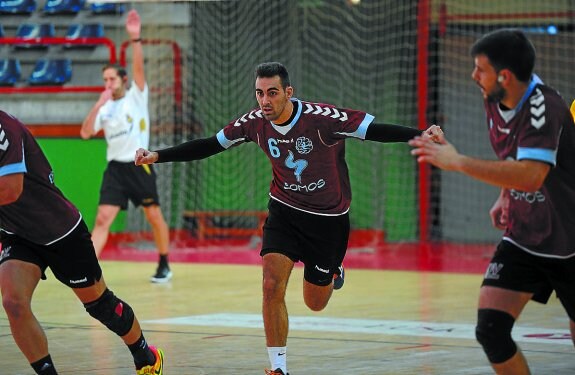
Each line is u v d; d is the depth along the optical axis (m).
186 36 43.66
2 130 12.09
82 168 42.16
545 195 10.92
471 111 44.25
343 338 18.78
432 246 42.25
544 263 11.16
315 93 44.47
